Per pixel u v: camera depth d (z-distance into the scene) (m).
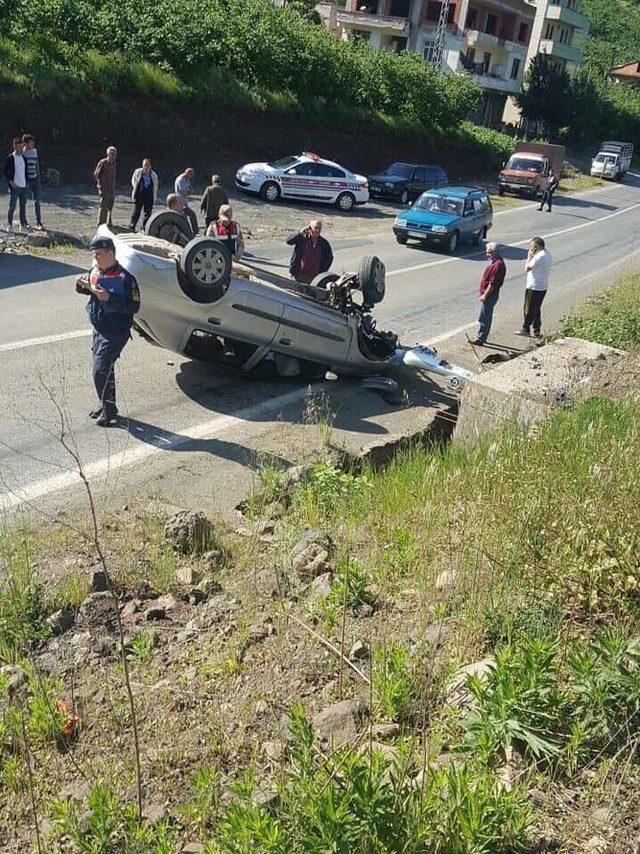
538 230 30.36
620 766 3.29
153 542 5.64
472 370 11.68
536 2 75.69
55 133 23.50
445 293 17.03
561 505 5.07
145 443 7.77
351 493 6.48
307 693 3.97
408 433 8.81
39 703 3.61
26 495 6.39
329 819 2.65
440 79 44.41
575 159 64.50
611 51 115.00
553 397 7.65
